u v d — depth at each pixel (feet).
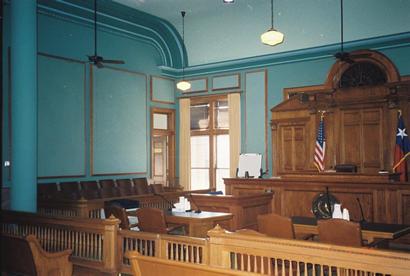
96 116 39.27
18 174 23.77
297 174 30.86
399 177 31.42
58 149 36.11
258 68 43.68
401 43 36.06
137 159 43.11
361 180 27.61
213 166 46.50
